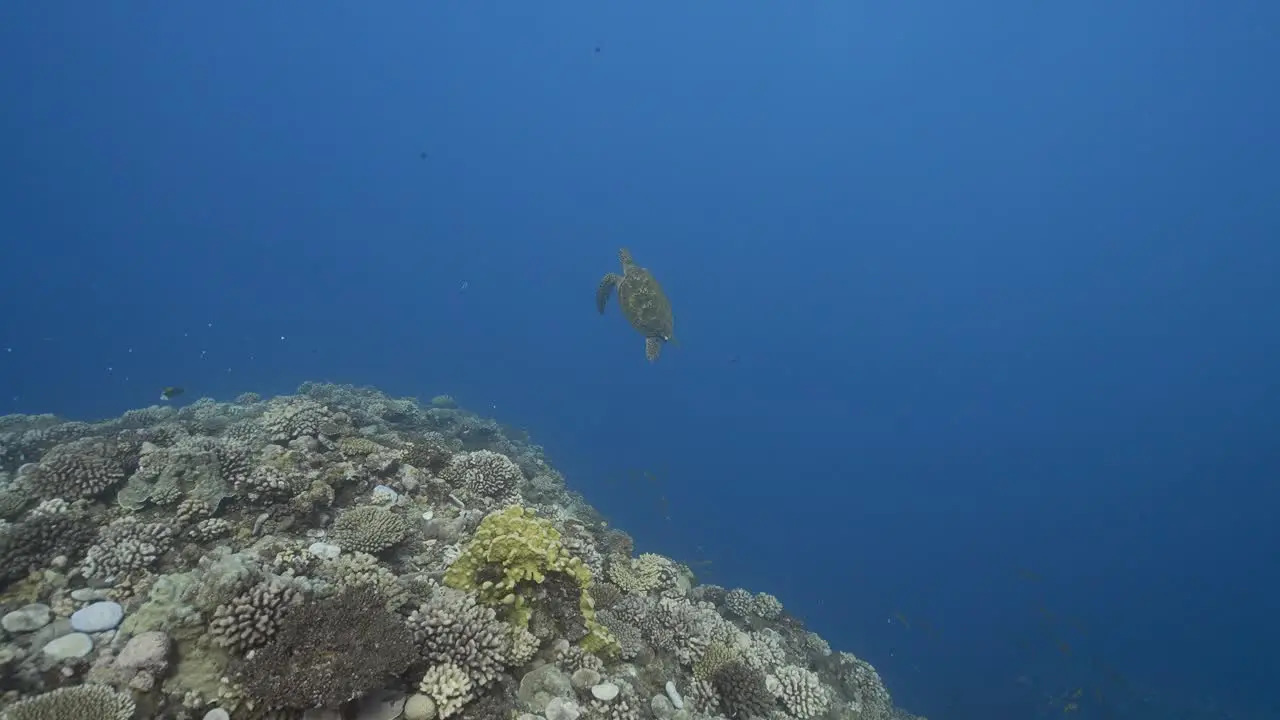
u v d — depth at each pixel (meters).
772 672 9.09
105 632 5.08
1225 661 50.16
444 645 5.56
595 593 8.59
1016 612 44.69
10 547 5.74
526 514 7.36
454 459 10.38
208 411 11.77
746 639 9.41
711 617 9.67
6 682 4.45
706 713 7.30
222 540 6.77
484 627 5.81
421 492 9.33
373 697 4.93
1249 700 41.41
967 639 38.44
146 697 4.48
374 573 6.46
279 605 5.14
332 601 5.38
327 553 6.78
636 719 6.12
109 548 6.07
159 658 4.66
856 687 11.43
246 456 8.16
